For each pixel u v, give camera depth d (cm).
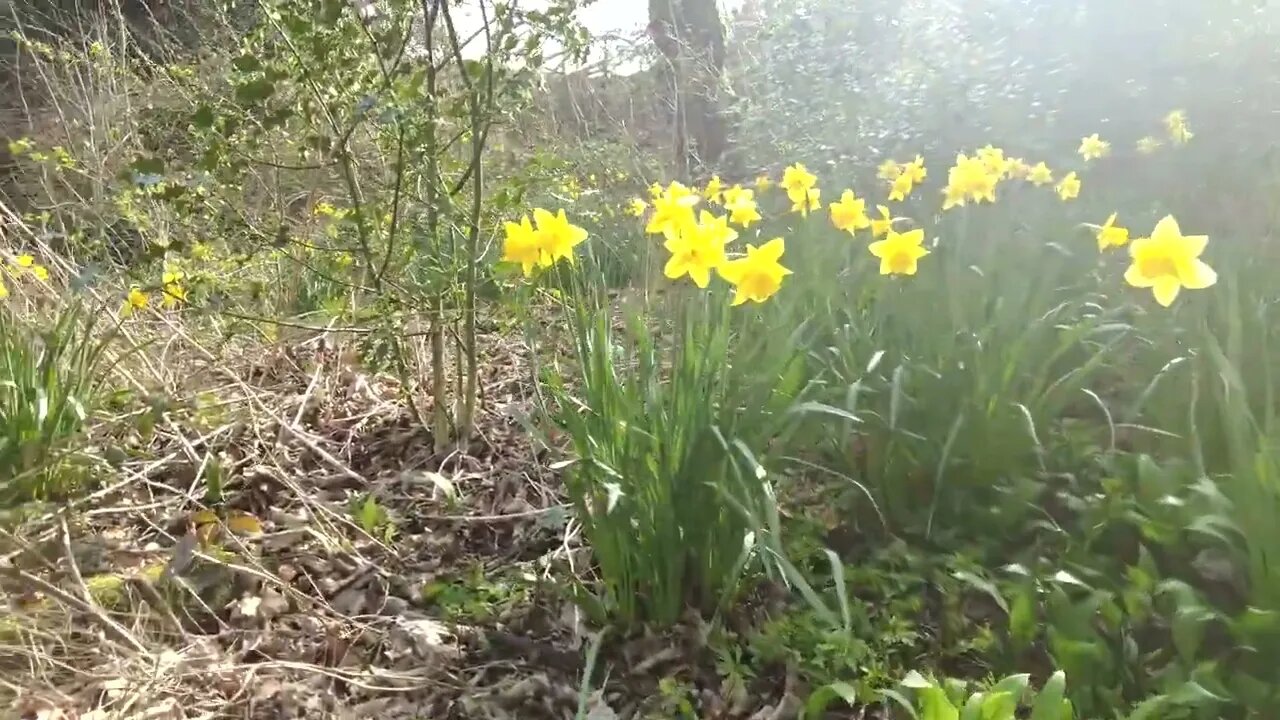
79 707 171
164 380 303
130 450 272
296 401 318
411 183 274
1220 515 163
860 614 189
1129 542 198
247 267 346
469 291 273
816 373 243
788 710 169
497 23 253
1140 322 256
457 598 210
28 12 596
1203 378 204
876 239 301
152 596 207
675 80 643
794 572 169
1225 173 379
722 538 194
